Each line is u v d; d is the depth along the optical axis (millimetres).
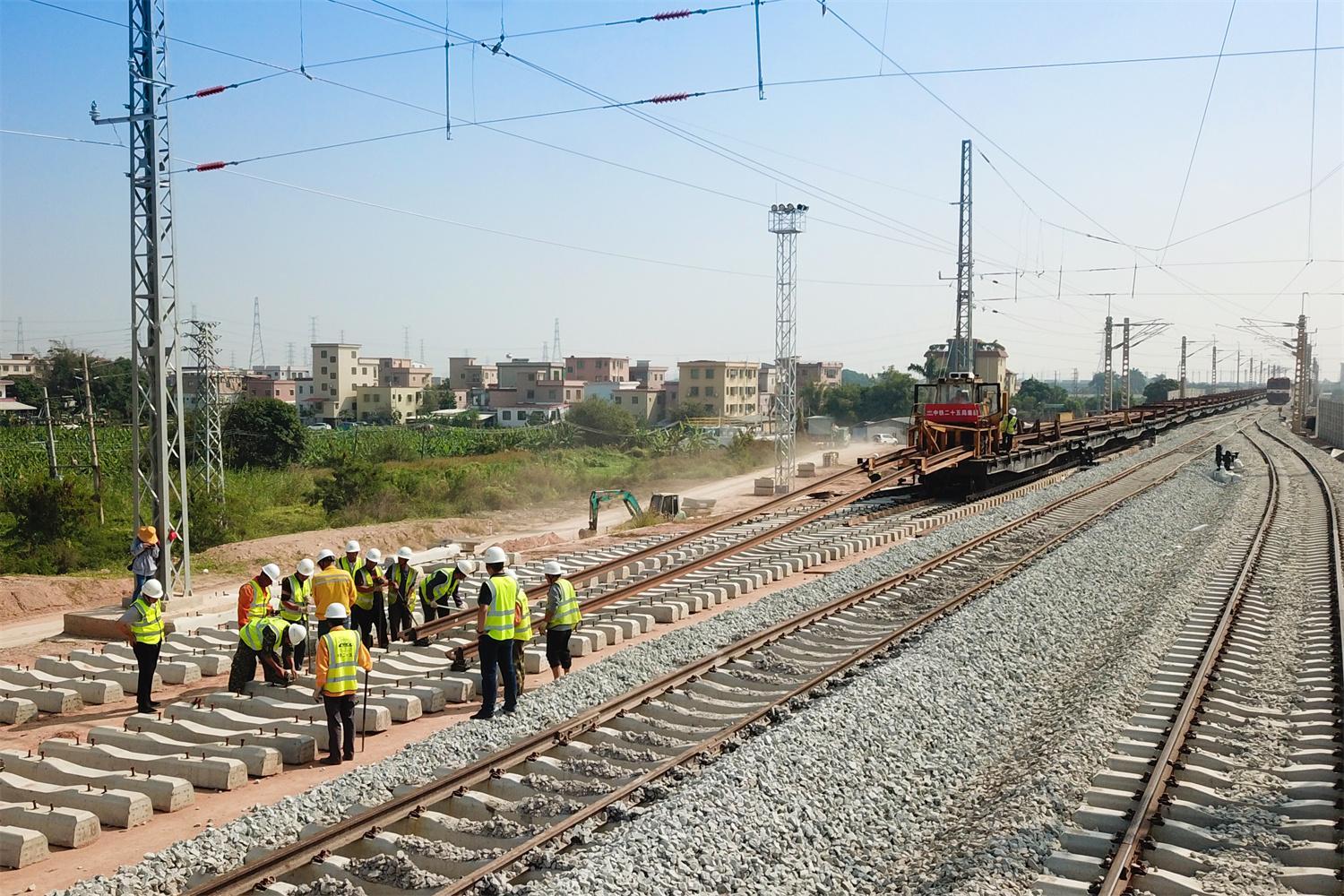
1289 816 9062
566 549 27828
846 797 9594
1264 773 10148
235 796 9961
